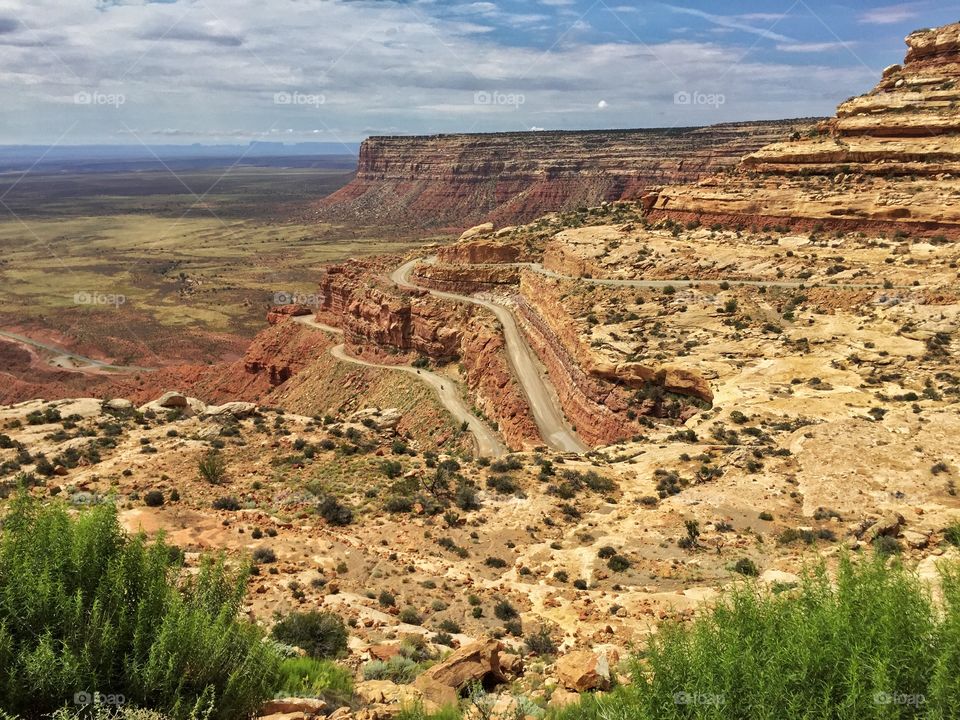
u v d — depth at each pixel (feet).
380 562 91.40
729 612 29.37
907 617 26.08
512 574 95.09
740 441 157.17
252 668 33.24
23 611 29.50
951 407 157.89
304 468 131.75
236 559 82.53
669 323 265.54
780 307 260.62
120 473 120.78
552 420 269.44
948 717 23.38
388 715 41.27
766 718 24.32
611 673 51.62
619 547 104.47
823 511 112.78
